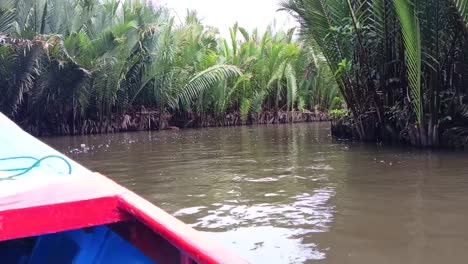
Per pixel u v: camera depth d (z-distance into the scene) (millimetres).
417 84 9414
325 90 26672
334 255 3607
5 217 1494
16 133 3551
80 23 17984
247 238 4047
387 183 6176
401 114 10453
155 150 11250
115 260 1705
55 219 1568
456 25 9195
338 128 13836
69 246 1846
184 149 11398
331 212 4801
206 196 5703
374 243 3848
